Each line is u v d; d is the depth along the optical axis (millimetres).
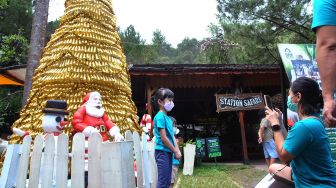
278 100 14742
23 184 3615
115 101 5469
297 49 8648
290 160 2553
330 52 1958
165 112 4438
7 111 16031
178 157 4266
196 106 17000
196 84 11969
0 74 11172
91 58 5449
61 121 4383
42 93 5293
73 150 3389
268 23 16469
